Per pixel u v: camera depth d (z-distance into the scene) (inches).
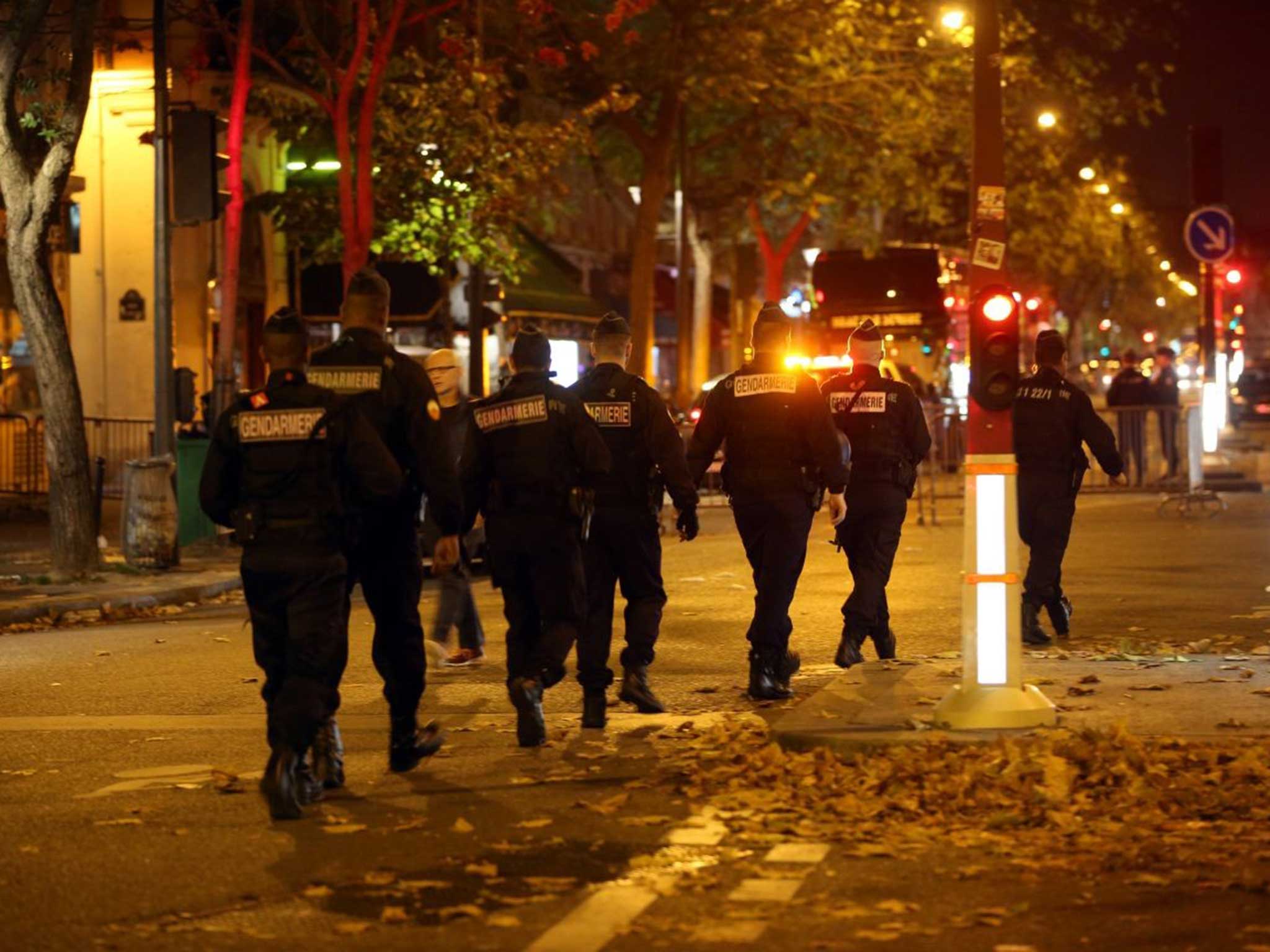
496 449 459.8
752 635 525.0
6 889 338.0
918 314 2044.8
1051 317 3737.7
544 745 465.1
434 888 334.0
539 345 460.4
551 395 457.7
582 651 486.3
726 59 1653.5
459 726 498.0
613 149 2177.7
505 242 1428.4
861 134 1818.4
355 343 412.5
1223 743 416.5
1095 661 553.9
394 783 425.1
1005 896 320.2
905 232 2674.7
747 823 374.3
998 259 432.8
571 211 2154.3
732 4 1643.7
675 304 2906.0
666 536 1173.1
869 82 1726.1
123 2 1359.5
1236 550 961.5
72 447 928.3
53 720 526.6
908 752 416.8
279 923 314.2
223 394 1126.4
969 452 439.8
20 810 405.1
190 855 361.4
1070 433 617.0
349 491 393.4
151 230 1395.2
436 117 1327.5
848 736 430.3
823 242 2982.3
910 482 562.3
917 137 1800.0
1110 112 1849.2
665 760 443.5
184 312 1434.5
